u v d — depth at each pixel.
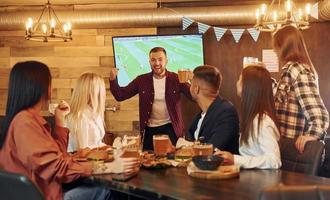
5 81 5.78
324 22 5.33
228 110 2.60
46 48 5.69
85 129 3.12
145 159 2.46
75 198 2.35
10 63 5.72
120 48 5.33
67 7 5.62
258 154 2.28
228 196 1.73
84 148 2.79
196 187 1.89
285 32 2.76
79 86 3.21
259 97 2.28
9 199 1.68
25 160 2.05
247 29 5.28
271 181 1.97
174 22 5.23
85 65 5.66
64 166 2.11
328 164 4.71
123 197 2.46
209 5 5.51
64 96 5.69
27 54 5.71
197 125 2.94
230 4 5.48
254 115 2.28
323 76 5.36
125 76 5.38
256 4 5.30
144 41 5.28
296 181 1.96
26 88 2.12
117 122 5.64
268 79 2.31
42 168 2.07
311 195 1.39
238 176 2.08
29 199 1.63
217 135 2.55
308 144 2.29
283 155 2.44
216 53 5.54
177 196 1.74
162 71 4.26
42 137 2.09
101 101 3.33
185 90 4.27
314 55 5.36
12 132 2.10
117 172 2.19
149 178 2.09
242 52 5.50
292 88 2.66
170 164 2.39
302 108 2.59
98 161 2.34
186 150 2.42
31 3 5.50
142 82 4.34
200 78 2.67
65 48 5.67
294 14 3.44
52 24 4.38
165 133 4.26
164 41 5.27
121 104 5.62
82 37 5.65
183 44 5.25
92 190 2.40
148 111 4.29
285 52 2.76
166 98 4.26
